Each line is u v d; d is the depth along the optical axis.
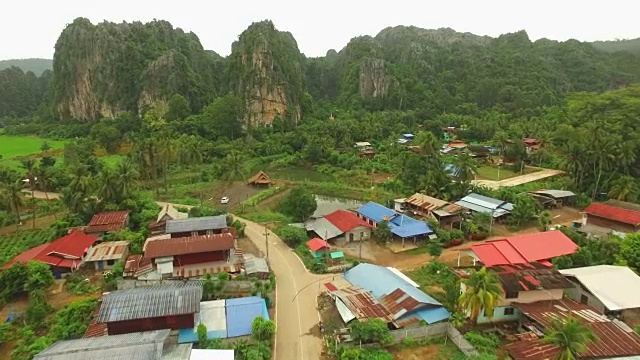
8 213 72.75
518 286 39.81
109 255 53.62
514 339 36.88
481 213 67.00
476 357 33.19
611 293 40.41
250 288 47.16
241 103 163.75
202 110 166.25
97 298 45.69
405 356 35.53
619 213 63.16
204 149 127.31
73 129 165.62
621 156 77.38
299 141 138.38
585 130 90.69
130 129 154.88
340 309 40.84
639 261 48.19
